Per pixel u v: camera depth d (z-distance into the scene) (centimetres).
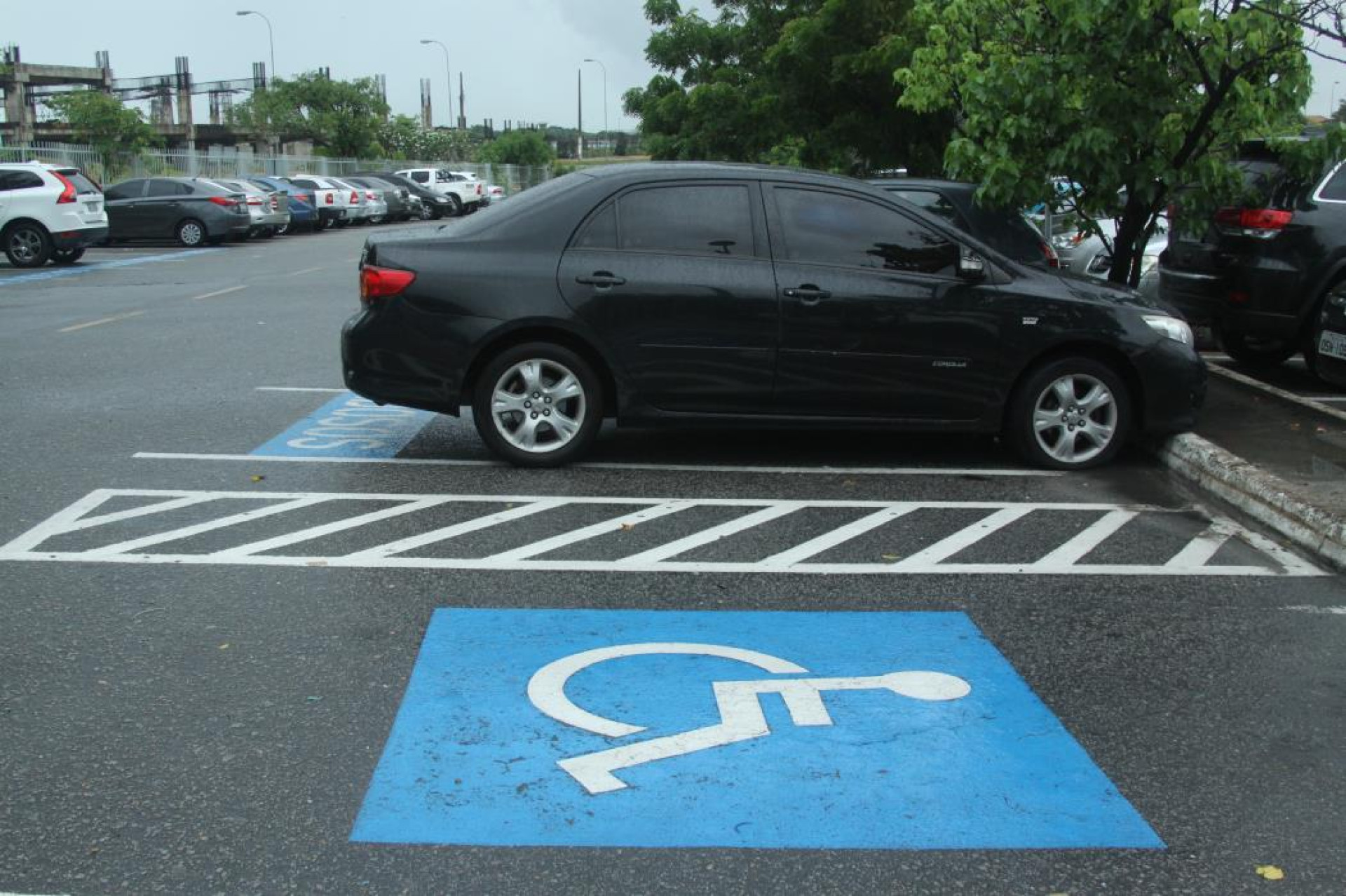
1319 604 544
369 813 356
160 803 361
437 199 4888
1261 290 1020
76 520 648
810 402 756
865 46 2027
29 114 6175
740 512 681
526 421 758
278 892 317
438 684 445
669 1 2547
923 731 412
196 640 484
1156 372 773
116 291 1911
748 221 751
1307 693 449
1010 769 387
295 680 447
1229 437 817
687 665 465
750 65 2481
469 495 706
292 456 797
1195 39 894
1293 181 1014
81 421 902
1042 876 328
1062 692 446
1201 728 418
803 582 564
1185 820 358
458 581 559
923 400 762
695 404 753
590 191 751
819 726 414
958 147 967
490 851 337
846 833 347
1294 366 1168
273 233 3819
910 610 529
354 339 742
